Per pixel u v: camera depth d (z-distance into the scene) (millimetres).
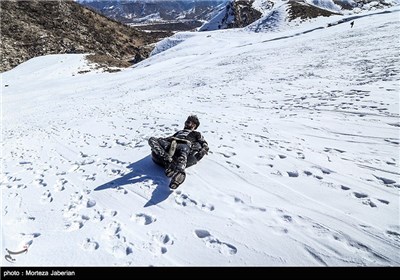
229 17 157750
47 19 99250
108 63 64250
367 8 159875
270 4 159875
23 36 86938
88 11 116125
